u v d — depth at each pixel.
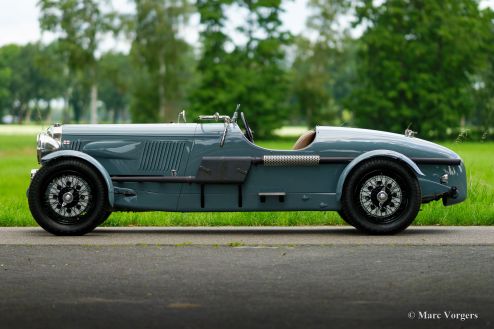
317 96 87.75
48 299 5.54
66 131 9.30
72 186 9.09
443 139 74.44
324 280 6.25
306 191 9.19
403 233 9.38
